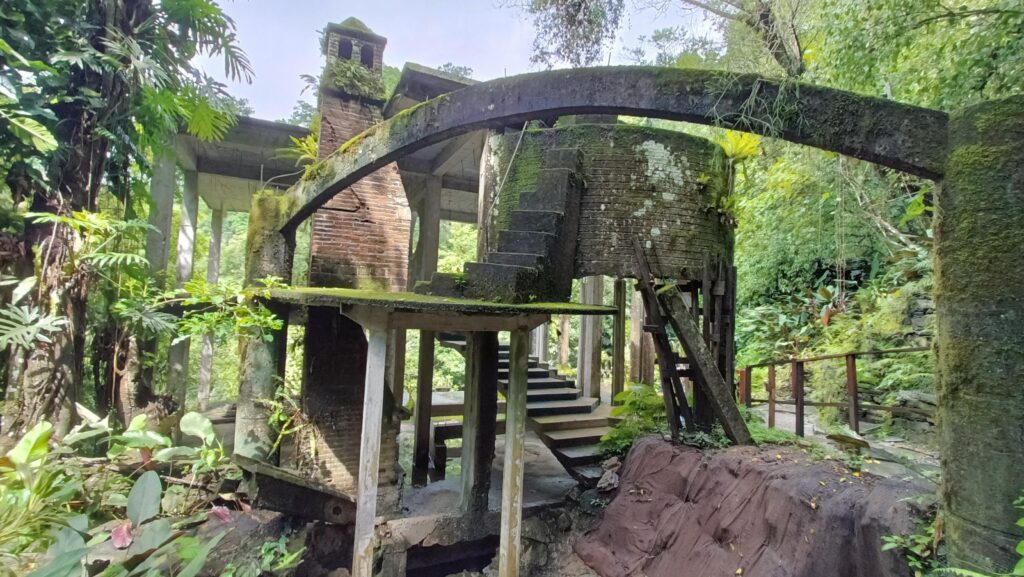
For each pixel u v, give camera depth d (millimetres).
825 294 7727
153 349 6168
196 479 4859
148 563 2025
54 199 4414
